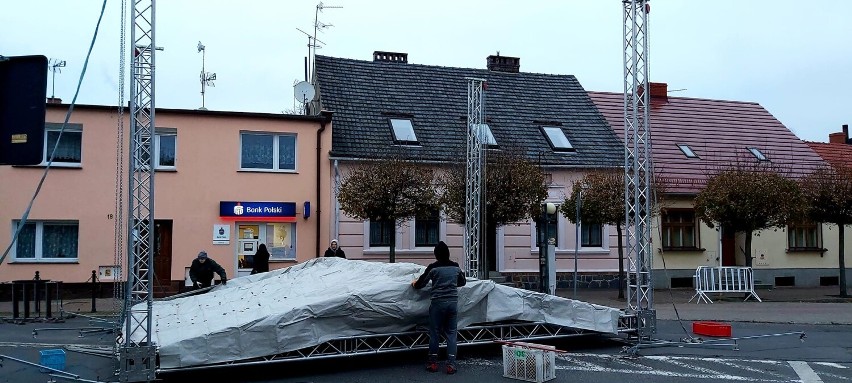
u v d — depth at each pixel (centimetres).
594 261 2469
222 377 974
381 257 2269
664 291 2403
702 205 2191
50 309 1595
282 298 1086
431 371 999
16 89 591
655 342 1236
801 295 2283
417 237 2331
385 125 2402
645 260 1280
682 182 2573
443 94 2630
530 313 1130
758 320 1634
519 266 2397
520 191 1947
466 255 1844
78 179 2028
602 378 962
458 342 1077
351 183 1966
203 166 2111
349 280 1130
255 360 955
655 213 1989
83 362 1071
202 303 1209
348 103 2456
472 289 1074
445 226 2352
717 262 2602
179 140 2098
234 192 2127
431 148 2341
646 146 1272
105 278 2012
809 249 2736
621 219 2055
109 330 1355
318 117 2203
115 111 2053
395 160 1980
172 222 2081
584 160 2477
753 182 2112
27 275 1989
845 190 2141
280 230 2173
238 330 936
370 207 1914
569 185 2444
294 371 1011
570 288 2433
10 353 1148
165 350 893
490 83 2770
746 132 3023
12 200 1991
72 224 2053
